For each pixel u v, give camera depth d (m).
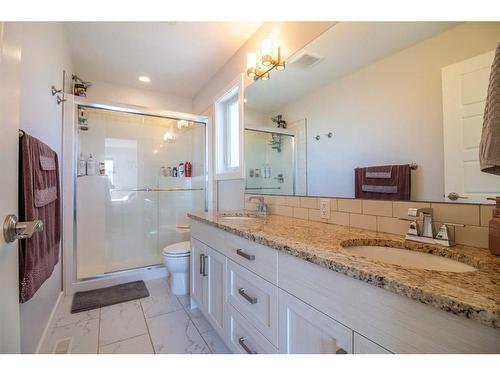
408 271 0.63
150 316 1.84
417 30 1.04
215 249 1.52
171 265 2.17
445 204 0.94
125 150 3.09
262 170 2.01
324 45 1.46
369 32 1.23
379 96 1.18
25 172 1.06
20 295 1.02
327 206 1.44
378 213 1.17
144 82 3.02
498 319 0.43
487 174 0.84
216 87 2.78
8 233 0.61
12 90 0.66
